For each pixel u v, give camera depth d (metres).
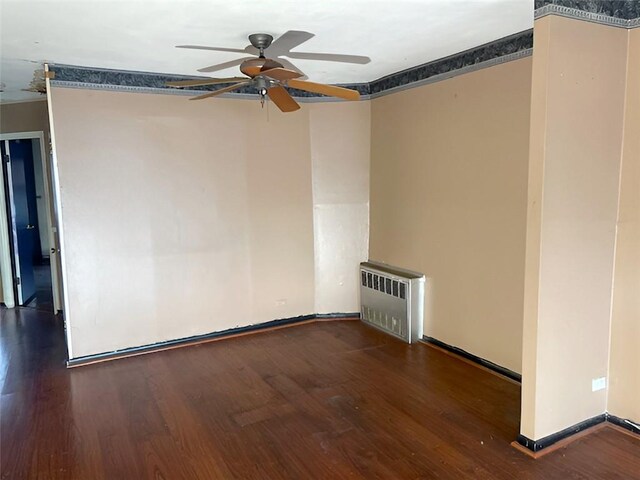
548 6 2.39
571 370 2.76
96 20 2.78
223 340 4.63
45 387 3.66
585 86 2.56
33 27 2.89
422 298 4.42
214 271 4.62
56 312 5.61
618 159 2.75
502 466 2.58
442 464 2.61
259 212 4.79
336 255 5.11
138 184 4.21
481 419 3.07
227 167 4.59
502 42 3.40
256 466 2.64
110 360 4.18
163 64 3.85
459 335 4.07
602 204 2.73
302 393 3.49
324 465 2.64
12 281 5.91
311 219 5.04
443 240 4.13
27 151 7.95
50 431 3.03
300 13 2.72
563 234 2.61
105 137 4.05
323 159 4.97
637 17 2.63
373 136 4.88
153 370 3.96
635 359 2.79
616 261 2.83
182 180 4.39
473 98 3.70
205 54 3.56
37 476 2.59
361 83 4.82
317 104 4.91
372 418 3.12
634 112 2.69
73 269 4.04
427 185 4.25
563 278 2.65
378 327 4.84
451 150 3.95
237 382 3.70
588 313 2.78
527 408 2.70
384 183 4.79
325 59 3.85
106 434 2.99
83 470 2.63
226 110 4.53
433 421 3.06
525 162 3.32
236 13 2.70
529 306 2.64
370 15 2.79
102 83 3.98
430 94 4.11
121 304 4.25
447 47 3.57
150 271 4.34
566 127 2.53
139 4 2.54
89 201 4.04
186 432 3.00
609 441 2.77
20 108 5.46
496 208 3.59
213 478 2.55
